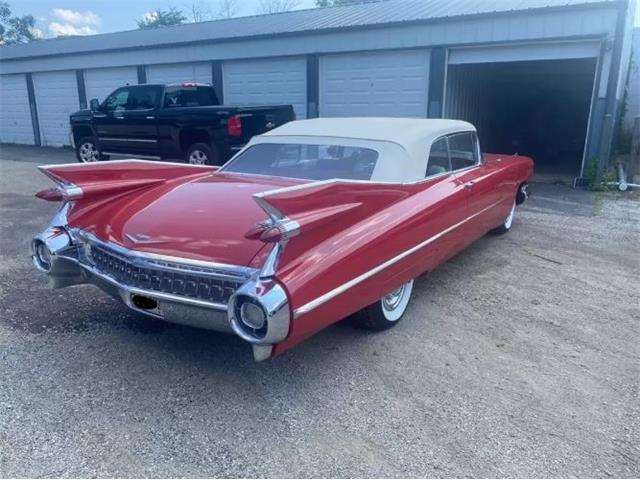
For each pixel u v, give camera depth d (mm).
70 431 2590
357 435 2594
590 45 9789
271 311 2391
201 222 3004
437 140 4199
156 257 2830
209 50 14531
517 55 10578
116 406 2795
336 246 2820
